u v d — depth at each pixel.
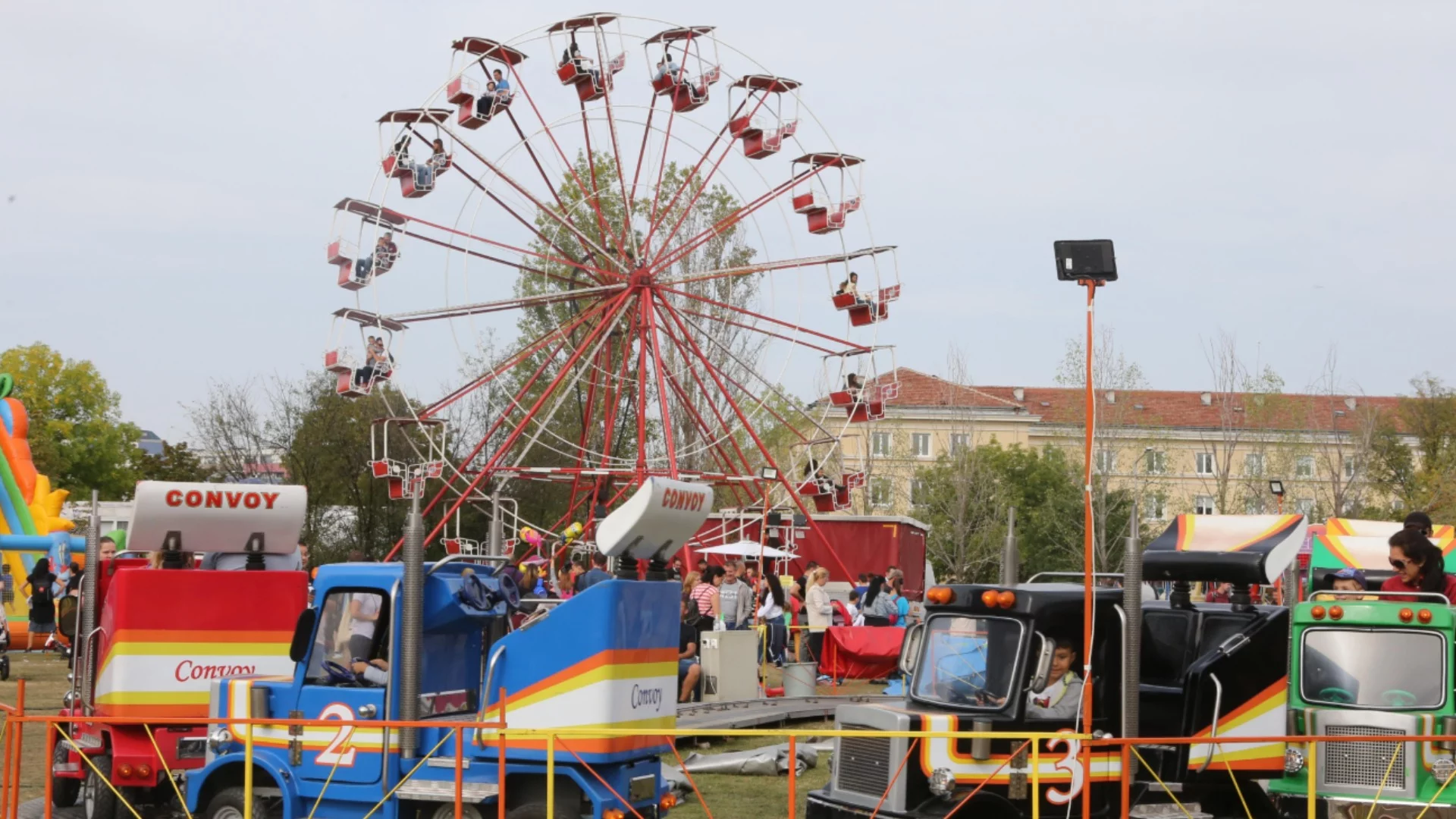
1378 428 63.25
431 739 10.17
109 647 12.36
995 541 62.53
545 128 37.47
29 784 14.40
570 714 9.77
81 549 24.55
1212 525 11.35
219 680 10.78
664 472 36.00
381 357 33.88
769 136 39.12
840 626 27.09
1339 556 17.80
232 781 10.66
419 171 34.47
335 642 10.45
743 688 20.42
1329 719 10.77
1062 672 10.10
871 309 39.19
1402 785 10.54
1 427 32.56
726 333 49.41
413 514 10.06
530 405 50.06
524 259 47.59
